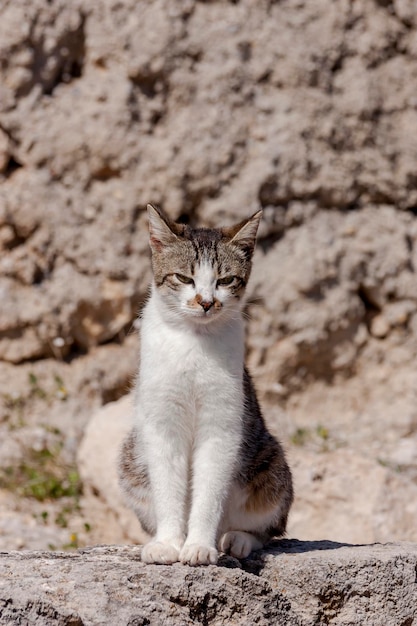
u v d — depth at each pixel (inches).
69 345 503.5
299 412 513.7
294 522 405.7
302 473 413.7
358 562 260.7
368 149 525.7
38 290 495.8
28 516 429.7
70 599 231.1
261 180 505.4
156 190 501.7
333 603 259.0
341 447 485.7
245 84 511.8
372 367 520.4
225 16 513.3
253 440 282.5
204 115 506.9
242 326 280.4
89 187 503.2
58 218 496.7
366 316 527.2
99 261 497.7
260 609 250.4
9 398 484.1
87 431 450.0
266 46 514.9
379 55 528.4
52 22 500.1
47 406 487.2
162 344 268.7
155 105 505.4
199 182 503.2
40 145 497.7
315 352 510.9
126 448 293.1
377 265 520.4
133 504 291.4
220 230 292.8
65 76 508.4
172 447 269.1
